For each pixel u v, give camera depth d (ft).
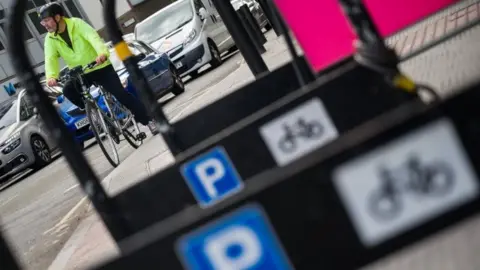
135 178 48.73
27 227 61.16
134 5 220.64
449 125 10.43
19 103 123.34
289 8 30.68
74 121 106.83
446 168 10.52
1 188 123.24
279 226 10.96
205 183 21.40
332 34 30.83
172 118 79.36
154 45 143.43
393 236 10.75
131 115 76.48
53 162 124.16
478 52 31.40
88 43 65.21
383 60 17.25
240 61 127.44
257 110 25.40
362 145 10.55
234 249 11.11
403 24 37.35
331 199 10.76
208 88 103.14
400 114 10.55
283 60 71.92
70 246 39.52
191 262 11.25
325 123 19.63
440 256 14.69
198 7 152.56
